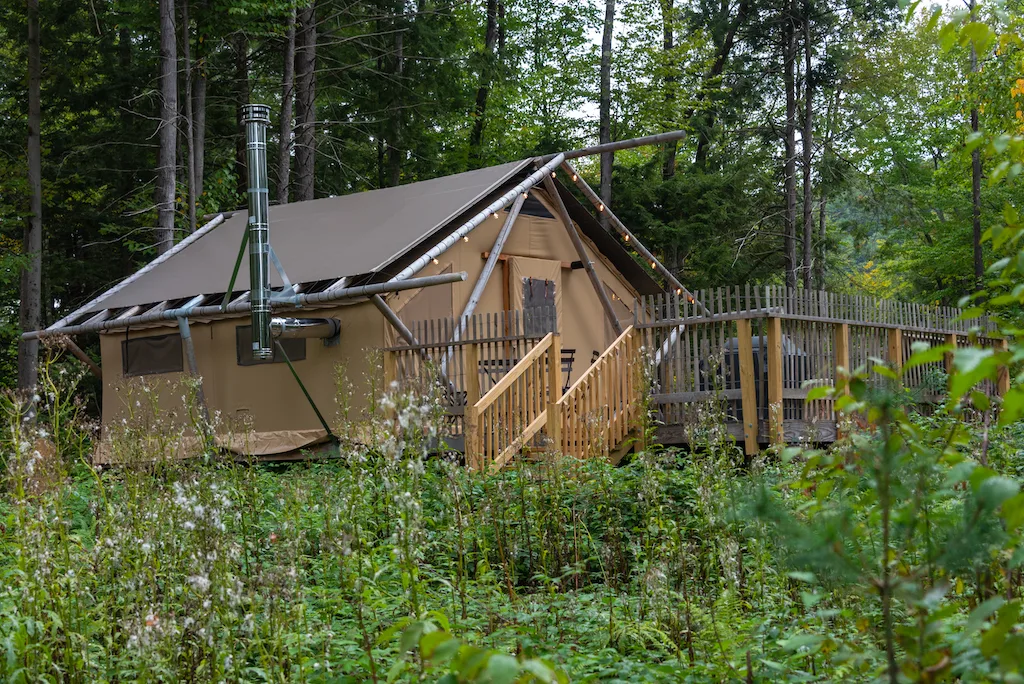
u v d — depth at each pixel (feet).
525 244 56.49
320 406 49.67
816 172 121.19
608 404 44.11
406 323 49.57
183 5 84.74
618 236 110.83
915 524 8.41
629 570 26.94
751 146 123.95
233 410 52.85
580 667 17.63
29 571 16.87
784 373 42.06
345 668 15.84
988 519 8.38
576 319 59.36
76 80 96.17
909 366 8.25
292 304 48.29
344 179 113.70
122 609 17.61
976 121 93.71
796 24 116.57
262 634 16.97
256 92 114.62
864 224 130.41
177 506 16.71
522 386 40.75
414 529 16.49
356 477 18.15
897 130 135.03
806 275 114.11
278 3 82.58
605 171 108.37
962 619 13.28
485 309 53.72
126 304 57.52
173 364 55.47
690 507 26.48
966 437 9.61
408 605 18.37
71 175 100.63
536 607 22.04
